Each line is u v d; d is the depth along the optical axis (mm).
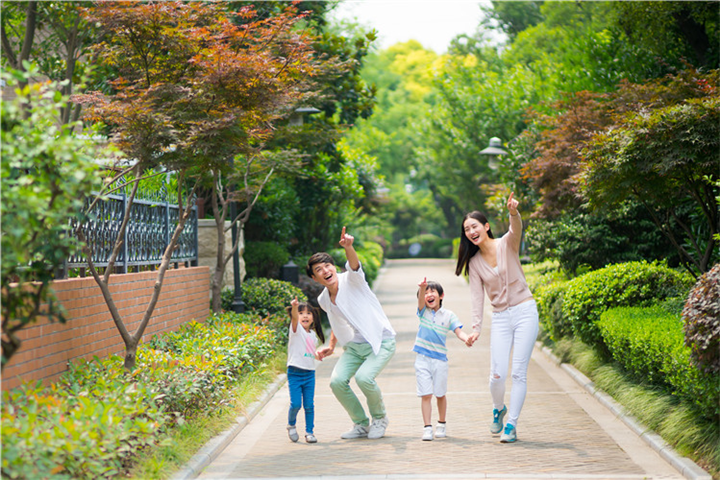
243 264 15281
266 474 5785
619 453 6289
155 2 7738
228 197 12547
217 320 11078
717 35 15234
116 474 5117
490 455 6234
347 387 6961
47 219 4355
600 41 17797
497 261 6871
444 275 37562
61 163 4586
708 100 8320
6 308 4430
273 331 11242
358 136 49875
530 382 10031
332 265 6949
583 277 9875
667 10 14156
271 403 8867
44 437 4324
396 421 7797
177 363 7129
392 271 41531
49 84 4488
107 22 7578
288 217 19594
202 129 7020
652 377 7547
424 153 40562
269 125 8508
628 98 11078
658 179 8875
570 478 5496
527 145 17359
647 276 9375
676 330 7156
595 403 8516
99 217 7965
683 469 5590
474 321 7039
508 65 38500
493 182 32000
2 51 11938
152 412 5422
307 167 19719
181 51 7930
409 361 12359
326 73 12469
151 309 7227
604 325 8617
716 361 5434
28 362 5742
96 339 7246
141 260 9344
